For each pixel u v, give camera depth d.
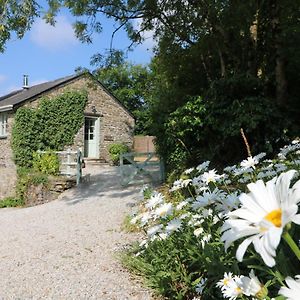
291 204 0.98
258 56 9.63
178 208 2.89
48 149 17.00
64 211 8.37
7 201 13.30
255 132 8.27
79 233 6.18
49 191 12.09
